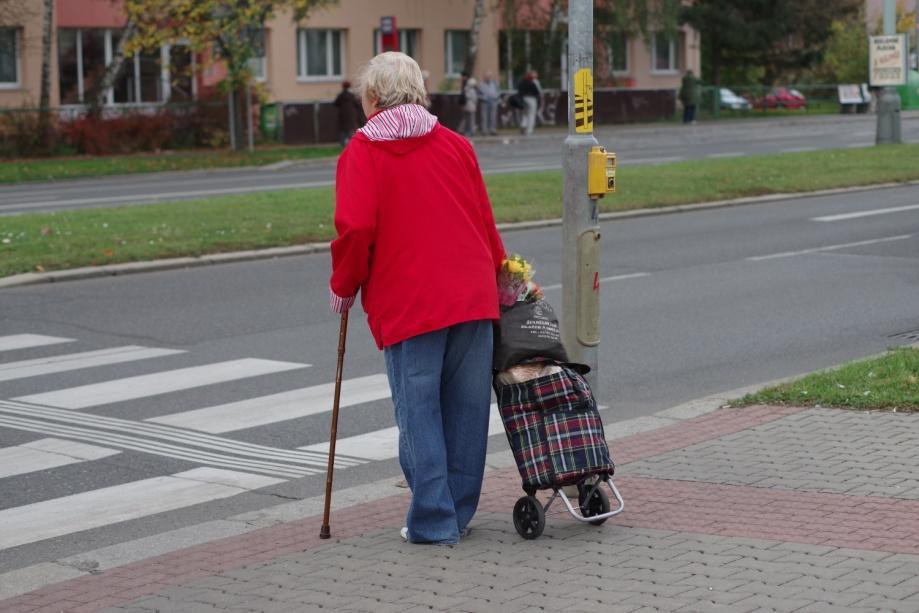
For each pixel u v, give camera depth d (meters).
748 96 89.12
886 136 47.22
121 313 19.05
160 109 58.81
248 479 11.07
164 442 12.23
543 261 23.34
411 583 7.66
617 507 9.10
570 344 9.58
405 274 8.26
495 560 8.05
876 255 23.69
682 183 34.91
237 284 21.44
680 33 88.44
